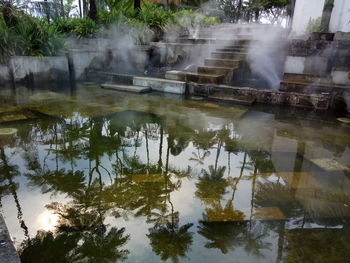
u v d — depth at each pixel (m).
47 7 8.55
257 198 1.96
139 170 2.34
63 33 7.39
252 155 2.68
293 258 1.43
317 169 2.41
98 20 7.62
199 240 1.55
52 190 1.99
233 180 2.21
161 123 3.57
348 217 1.77
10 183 2.07
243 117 3.91
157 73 6.44
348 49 4.51
